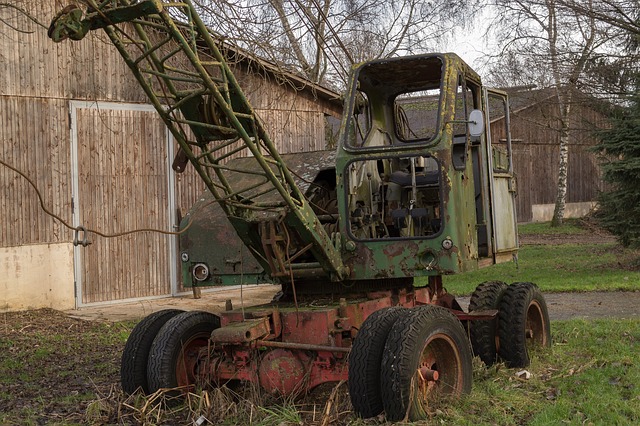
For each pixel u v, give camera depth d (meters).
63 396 6.76
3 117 12.12
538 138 35.06
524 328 7.10
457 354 5.71
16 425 5.79
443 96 6.14
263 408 5.58
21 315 11.70
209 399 5.80
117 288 13.23
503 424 5.34
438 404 5.57
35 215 12.39
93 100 13.06
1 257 11.98
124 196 13.40
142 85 5.19
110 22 4.82
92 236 12.98
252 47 8.85
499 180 7.25
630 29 16.81
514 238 7.63
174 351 5.93
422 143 6.04
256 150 5.30
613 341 8.26
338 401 5.68
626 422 5.33
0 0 10.38
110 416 5.83
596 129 18.22
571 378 6.63
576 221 32.56
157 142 13.83
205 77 4.96
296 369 5.72
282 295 6.78
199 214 6.75
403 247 6.02
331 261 5.92
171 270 13.89
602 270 16.80
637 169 16.27
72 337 9.91
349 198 6.25
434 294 7.31
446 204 5.94
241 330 5.47
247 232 5.94
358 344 5.30
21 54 12.32
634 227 16.92
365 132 7.23
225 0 8.22
